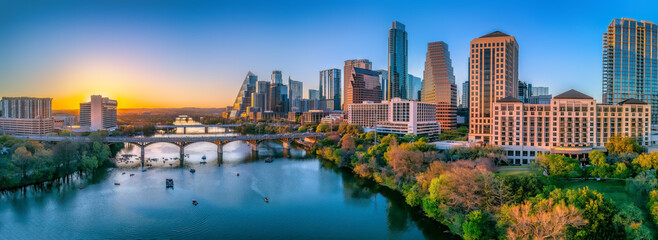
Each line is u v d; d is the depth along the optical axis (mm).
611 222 103250
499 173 178375
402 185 175375
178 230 134250
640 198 119750
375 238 126875
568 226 99750
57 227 134750
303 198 172875
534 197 121625
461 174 131625
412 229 134125
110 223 139750
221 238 127500
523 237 100188
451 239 125000
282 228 136500
